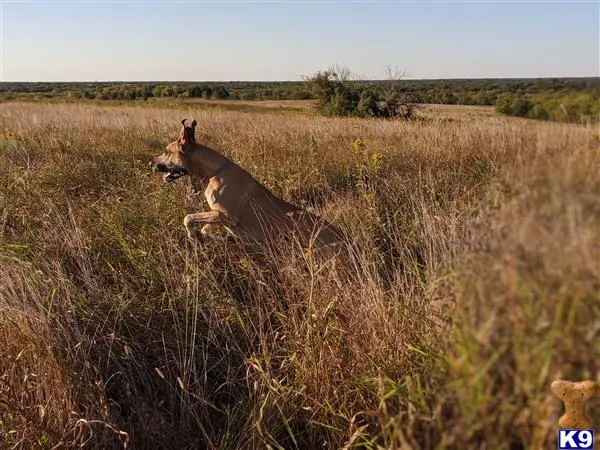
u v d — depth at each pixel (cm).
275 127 1212
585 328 121
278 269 393
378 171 683
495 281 133
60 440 261
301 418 284
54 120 1542
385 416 204
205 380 305
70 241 443
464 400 139
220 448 265
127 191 620
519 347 128
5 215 502
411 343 269
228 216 521
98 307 362
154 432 278
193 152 551
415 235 425
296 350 310
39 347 296
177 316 351
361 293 326
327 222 474
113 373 320
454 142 412
